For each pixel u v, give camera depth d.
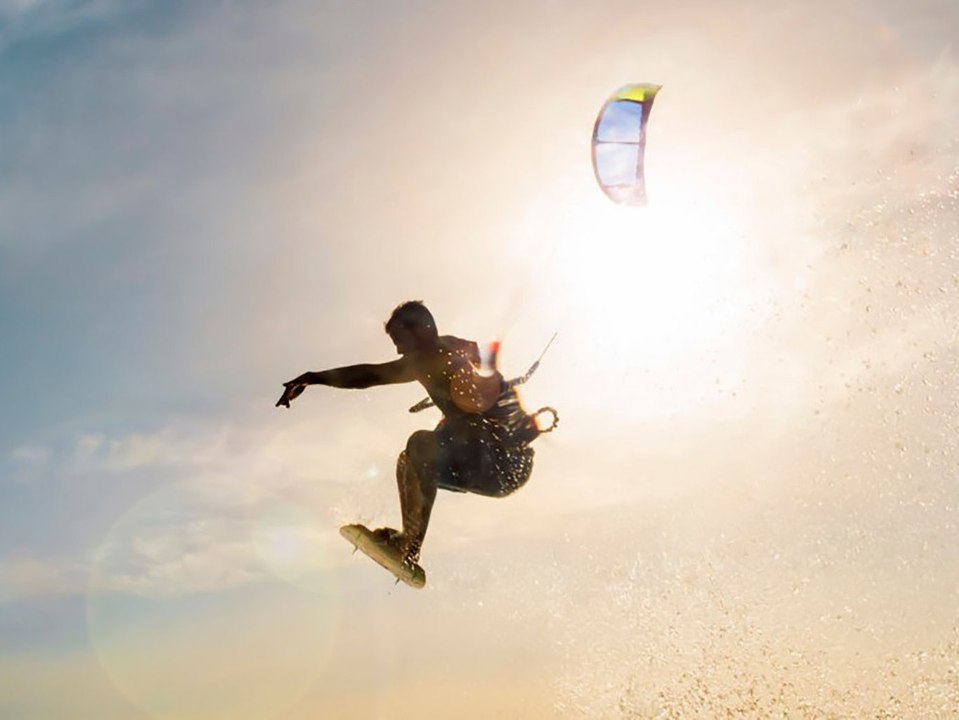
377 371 5.43
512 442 5.52
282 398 5.39
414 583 5.46
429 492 5.52
